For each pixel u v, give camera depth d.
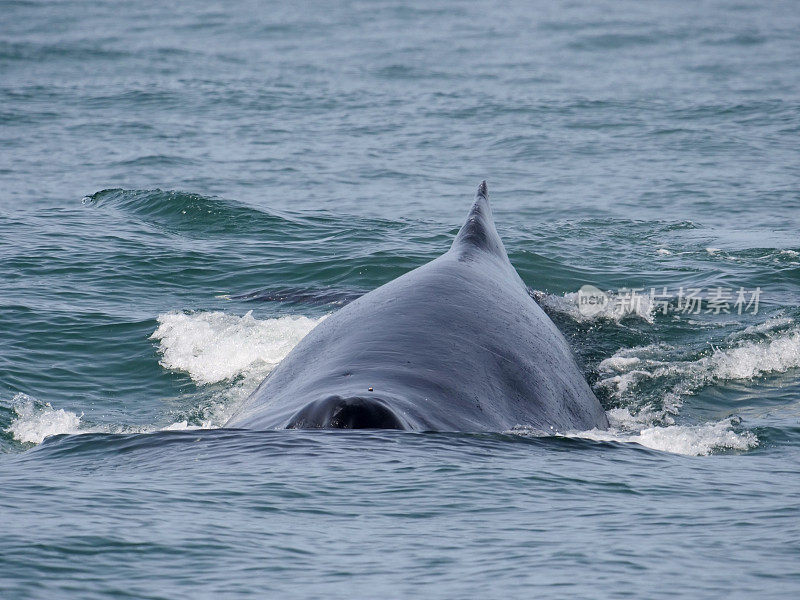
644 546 23.14
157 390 46.72
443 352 36.94
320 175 100.94
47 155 109.88
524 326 41.81
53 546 22.19
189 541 22.89
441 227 78.06
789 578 21.11
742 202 88.50
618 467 30.52
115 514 24.56
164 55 186.38
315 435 30.86
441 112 136.00
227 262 66.81
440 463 29.00
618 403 44.69
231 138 119.88
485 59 183.00
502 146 115.06
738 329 54.34
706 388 46.59
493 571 21.52
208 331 52.88
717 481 29.61
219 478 27.45
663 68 173.62
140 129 124.44
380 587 20.62
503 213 85.00
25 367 48.34
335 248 70.38
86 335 52.75
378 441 30.36
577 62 180.38
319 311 56.41
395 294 41.16
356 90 153.12
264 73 168.62
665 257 70.06
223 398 45.50
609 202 88.94
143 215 80.25
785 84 155.75
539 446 32.06
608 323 55.06
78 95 146.25
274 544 22.94
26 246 69.31
